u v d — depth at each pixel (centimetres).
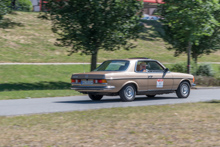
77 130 780
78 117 950
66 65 3466
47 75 3000
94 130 780
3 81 2609
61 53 4056
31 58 3675
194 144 671
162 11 2723
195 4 2406
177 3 2452
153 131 774
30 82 2689
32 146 648
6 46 3875
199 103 1318
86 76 1414
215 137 723
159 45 5100
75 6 2361
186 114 1007
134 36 2553
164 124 853
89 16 2347
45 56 3847
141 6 2469
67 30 2398
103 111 1072
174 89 1614
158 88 1539
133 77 1445
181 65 3038
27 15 5241
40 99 1589
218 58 5016
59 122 873
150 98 1659
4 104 1360
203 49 3194
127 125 838
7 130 775
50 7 2436
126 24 2452
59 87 2558
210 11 2450
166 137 721
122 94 1432
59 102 1445
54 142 675
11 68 3008
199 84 2675
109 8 2362
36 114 1014
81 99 1602
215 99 1578
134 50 4684
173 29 2683
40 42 4269
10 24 4609
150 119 919
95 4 2284
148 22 5909
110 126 825
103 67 1514
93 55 2522
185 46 3159
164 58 4575
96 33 2377
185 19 2431
